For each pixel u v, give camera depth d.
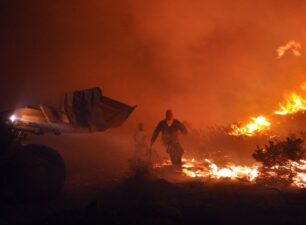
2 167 7.88
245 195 7.32
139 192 7.71
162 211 6.19
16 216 6.86
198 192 7.71
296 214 6.02
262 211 6.27
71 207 7.24
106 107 8.09
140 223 5.84
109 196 7.85
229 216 6.12
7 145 8.20
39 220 6.30
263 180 8.32
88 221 5.95
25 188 7.84
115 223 5.89
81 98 7.96
